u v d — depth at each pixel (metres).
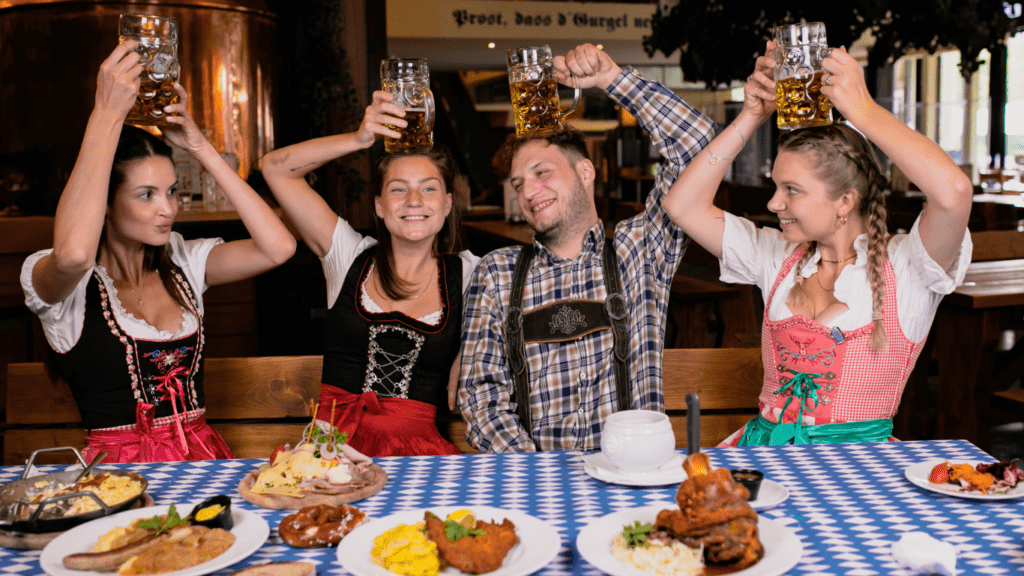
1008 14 5.17
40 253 1.89
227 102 5.46
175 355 1.95
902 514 1.19
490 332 2.03
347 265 2.14
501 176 9.93
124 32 1.69
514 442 1.89
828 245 1.84
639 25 11.12
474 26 10.51
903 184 6.58
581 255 2.04
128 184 1.81
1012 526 1.14
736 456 1.48
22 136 5.22
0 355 3.73
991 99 10.45
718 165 1.93
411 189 1.99
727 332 3.93
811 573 1.02
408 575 1.02
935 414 3.34
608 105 14.20
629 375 2.00
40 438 2.08
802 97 1.62
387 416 2.02
